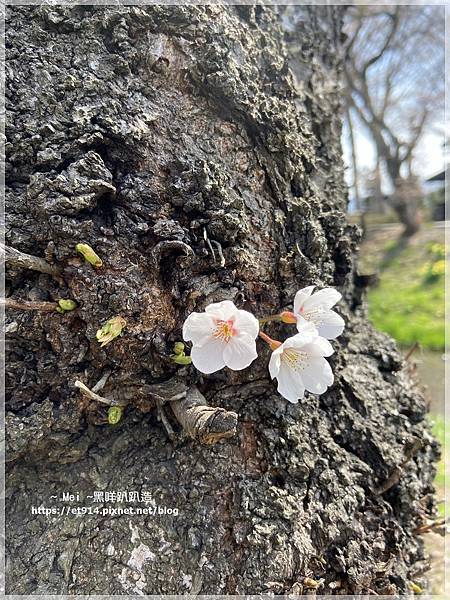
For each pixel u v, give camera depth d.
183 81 0.21
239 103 0.21
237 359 0.18
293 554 0.18
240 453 0.20
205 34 0.21
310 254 0.23
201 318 0.17
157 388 0.19
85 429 0.20
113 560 0.18
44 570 0.18
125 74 0.20
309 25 0.31
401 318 0.84
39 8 0.19
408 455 0.23
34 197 0.17
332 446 0.22
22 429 0.18
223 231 0.19
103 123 0.18
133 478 0.20
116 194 0.19
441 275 1.04
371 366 0.28
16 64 0.19
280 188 0.23
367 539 0.20
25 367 0.18
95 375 0.19
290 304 0.22
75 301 0.18
